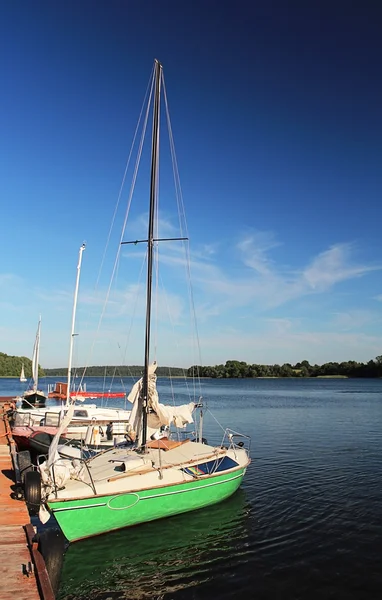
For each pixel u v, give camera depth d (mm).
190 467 14094
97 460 13812
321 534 13102
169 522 13367
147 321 14891
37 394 38750
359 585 10305
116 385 110438
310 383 149875
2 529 10469
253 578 10570
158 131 15734
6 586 7812
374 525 13805
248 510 15023
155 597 9727
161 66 16016
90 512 11656
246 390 103000
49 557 9422
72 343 27141
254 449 26266
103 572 10633
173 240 16172
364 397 75500
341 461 22844
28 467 13148
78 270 27562
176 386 127375
